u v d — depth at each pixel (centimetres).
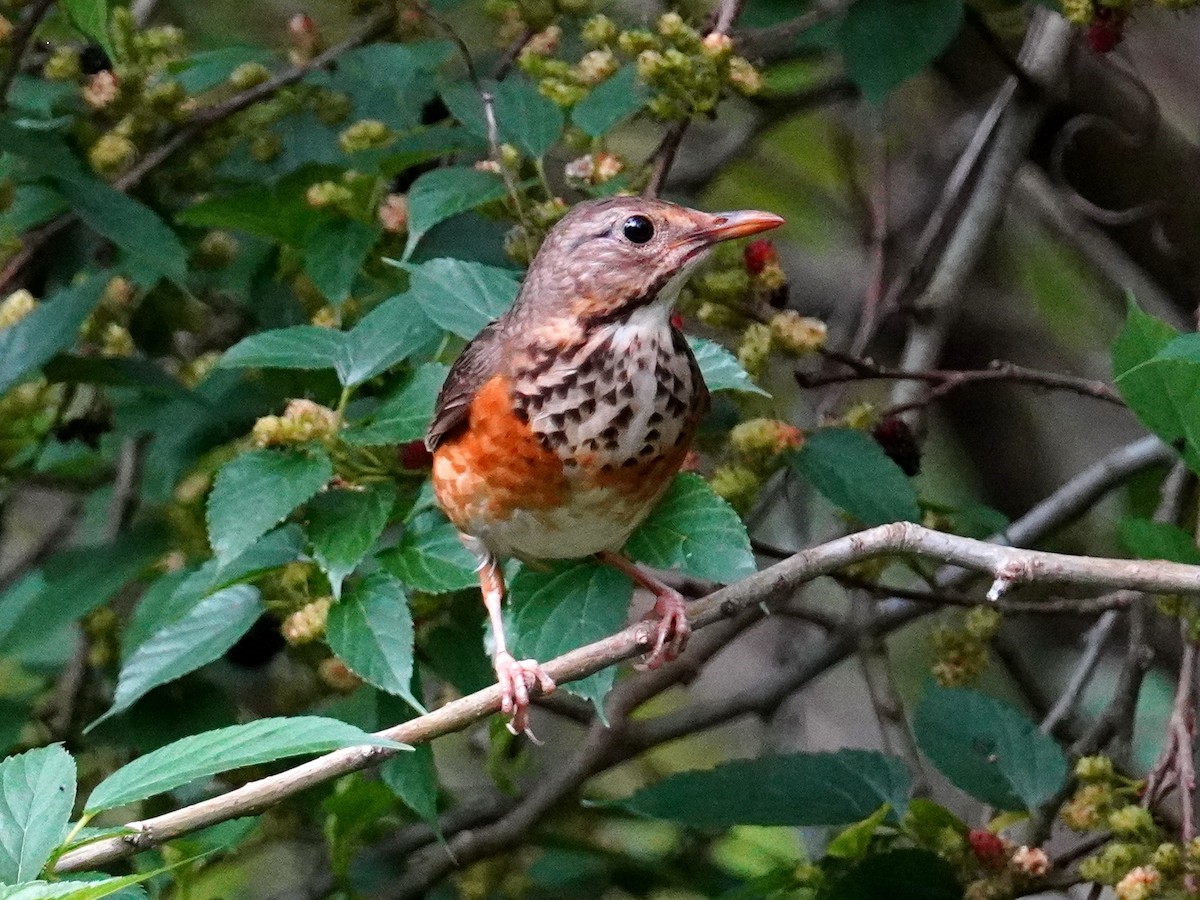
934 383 1190
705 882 1195
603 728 1174
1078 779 941
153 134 1127
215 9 1502
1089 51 1173
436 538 867
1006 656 1299
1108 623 1180
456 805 1274
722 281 962
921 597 1054
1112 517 1446
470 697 775
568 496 823
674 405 822
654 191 959
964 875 902
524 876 1201
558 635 832
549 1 1140
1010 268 1600
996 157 1248
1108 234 1380
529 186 966
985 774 929
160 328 1177
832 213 1597
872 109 1320
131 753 1057
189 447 1074
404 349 857
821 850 1216
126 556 1036
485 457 824
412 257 1046
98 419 1172
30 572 1259
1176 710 875
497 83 1019
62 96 1137
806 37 1144
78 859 687
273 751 608
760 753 1330
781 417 1179
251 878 1347
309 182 1051
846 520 1075
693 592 1149
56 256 1160
